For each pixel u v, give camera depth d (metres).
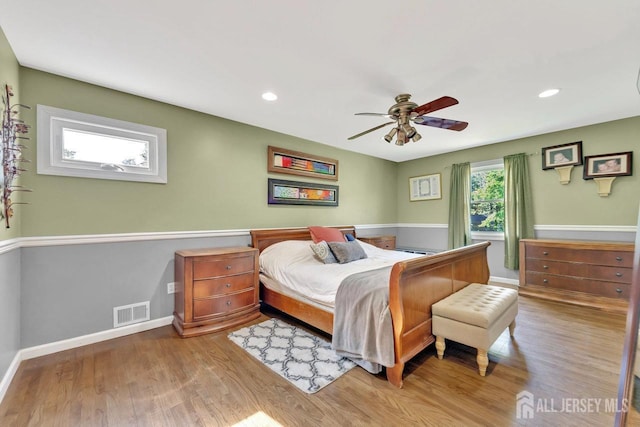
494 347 2.32
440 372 1.97
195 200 3.01
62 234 2.26
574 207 3.71
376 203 5.33
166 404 1.62
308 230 3.98
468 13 1.56
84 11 1.54
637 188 3.28
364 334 1.92
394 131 2.65
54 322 2.23
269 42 1.83
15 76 1.98
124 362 2.08
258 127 3.57
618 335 2.52
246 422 1.48
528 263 3.72
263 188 3.62
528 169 4.06
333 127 3.59
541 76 2.28
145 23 1.64
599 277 3.20
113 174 2.49
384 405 1.62
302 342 2.41
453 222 4.84
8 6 1.48
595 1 1.47
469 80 2.34
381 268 2.54
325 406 1.61
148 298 2.69
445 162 5.05
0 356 1.70
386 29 1.70
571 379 1.86
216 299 2.66
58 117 2.25
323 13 1.56
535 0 1.46
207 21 1.63
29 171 2.13
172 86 2.45
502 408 1.59
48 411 1.55
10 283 1.88
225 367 2.01
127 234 2.57
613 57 2.00
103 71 2.20
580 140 3.63
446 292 2.37
